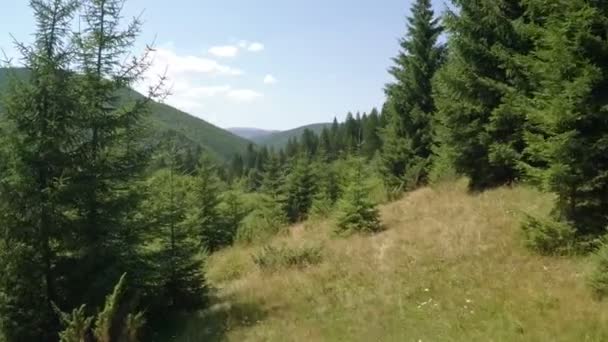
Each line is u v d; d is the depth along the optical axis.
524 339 7.52
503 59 15.12
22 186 10.47
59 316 10.62
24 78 10.87
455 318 8.84
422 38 26.48
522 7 15.92
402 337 8.60
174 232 12.73
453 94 16.81
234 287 14.41
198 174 26.67
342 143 101.69
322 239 17.56
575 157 10.17
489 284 9.86
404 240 14.12
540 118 10.92
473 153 16.89
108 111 11.76
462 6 16.94
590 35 10.01
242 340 10.11
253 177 79.44
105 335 9.16
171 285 12.67
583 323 7.60
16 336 10.48
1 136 10.54
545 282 9.35
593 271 8.69
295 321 10.52
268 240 21.06
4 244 10.55
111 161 11.57
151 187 12.37
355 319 9.87
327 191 33.31
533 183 11.81
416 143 26.11
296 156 46.47
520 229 11.74
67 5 11.03
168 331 11.79
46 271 10.92
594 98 9.96
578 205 10.38
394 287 11.07
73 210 11.27
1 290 10.56
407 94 26.39
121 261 11.16
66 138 11.08
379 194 24.09
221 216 27.89
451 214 15.47
